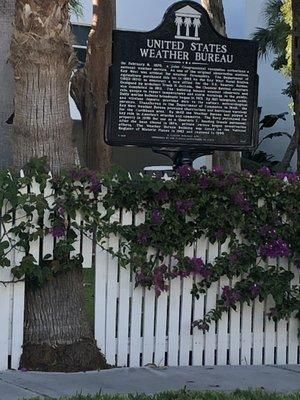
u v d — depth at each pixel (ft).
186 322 18.79
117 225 17.98
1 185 16.90
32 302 17.84
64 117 18.10
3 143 25.02
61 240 17.54
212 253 18.86
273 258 19.30
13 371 17.47
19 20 17.66
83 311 18.20
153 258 18.39
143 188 17.99
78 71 36.29
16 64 17.80
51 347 17.74
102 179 17.74
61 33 17.78
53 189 17.54
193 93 19.62
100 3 35.70
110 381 17.04
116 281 18.30
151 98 19.39
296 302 19.29
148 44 19.35
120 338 18.35
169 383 17.12
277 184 19.08
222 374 18.11
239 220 18.78
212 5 32.86
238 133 19.92
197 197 18.51
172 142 19.52
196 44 19.63
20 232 17.30
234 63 19.84
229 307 18.86
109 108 19.20
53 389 16.20
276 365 19.29
